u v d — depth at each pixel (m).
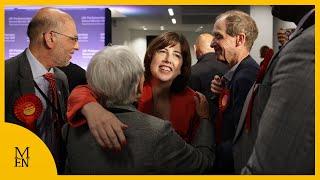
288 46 0.89
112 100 1.15
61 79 1.65
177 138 1.16
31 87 1.47
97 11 4.85
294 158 0.84
